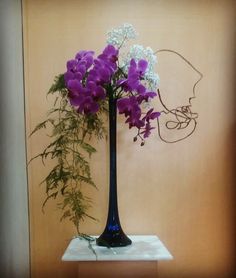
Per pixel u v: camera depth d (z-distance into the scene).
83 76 0.92
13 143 1.09
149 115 0.98
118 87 0.94
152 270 0.97
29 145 1.16
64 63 1.15
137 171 1.17
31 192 1.17
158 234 1.17
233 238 1.17
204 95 1.16
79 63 0.92
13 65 1.10
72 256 0.93
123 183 1.17
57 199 1.16
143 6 1.15
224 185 1.17
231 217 1.17
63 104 1.13
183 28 1.15
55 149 1.08
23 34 1.15
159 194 1.17
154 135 1.16
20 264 1.12
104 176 1.16
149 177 1.17
